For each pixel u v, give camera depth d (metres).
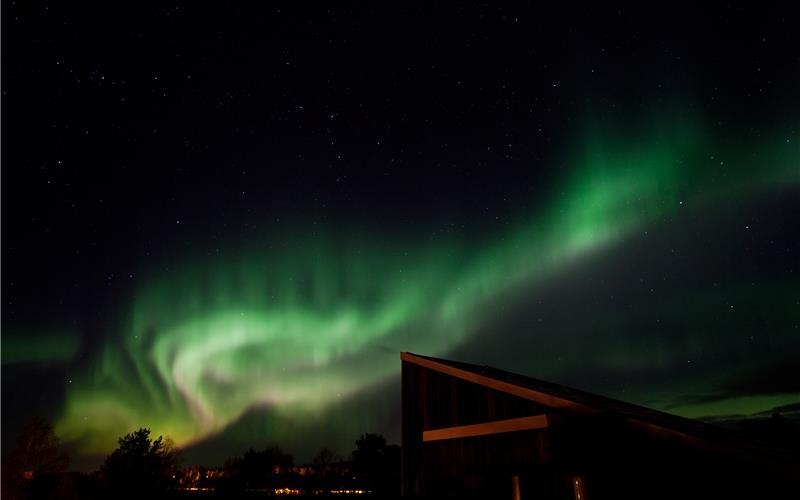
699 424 8.37
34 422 16.42
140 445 19.62
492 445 8.59
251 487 24.27
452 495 9.27
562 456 7.22
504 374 11.28
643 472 6.40
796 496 5.31
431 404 10.54
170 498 19.70
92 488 17.78
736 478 5.69
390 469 24.62
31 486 15.92
